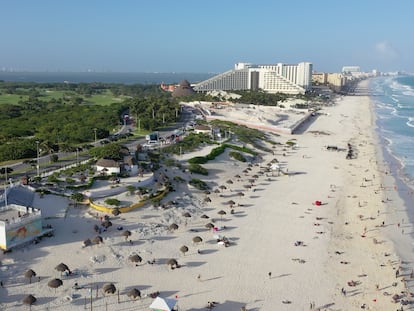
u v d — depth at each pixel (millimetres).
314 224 96562
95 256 74250
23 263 70000
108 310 60344
